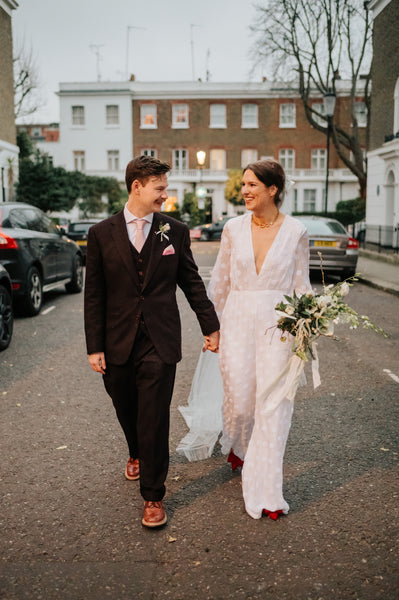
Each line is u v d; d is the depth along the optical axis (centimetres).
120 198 4000
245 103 4334
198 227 2958
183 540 268
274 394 290
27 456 363
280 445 287
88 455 365
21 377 545
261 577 239
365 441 389
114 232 278
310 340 279
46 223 992
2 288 651
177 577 240
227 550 259
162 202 280
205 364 363
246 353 303
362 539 268
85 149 4381
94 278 284
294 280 307
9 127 2555
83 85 4322
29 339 714
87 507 300
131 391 297
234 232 308
